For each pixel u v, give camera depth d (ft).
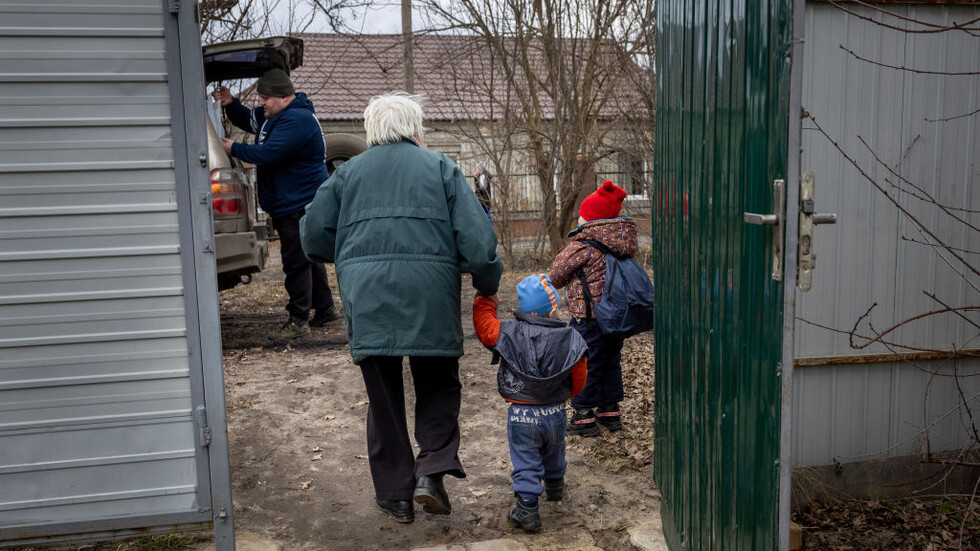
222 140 19.93
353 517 11.39
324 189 10.66
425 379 10.73
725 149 7.50
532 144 39.96
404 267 10.03
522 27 38.17
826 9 10.54
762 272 6.45
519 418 10.82
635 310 13.34
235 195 21.08
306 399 16.51
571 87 38.91
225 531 8.75
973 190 11.09
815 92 10.67
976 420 11.56
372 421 10.89
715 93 7.84
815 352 11.23
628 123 39.22
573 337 10.87
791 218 5.90
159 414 8.51
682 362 9.50
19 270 8.11
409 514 11.12
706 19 8.20
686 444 9.27
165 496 8.62
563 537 10.69
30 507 8.39
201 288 8.43
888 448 11.55
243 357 19.88
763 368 6.45
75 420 8.38
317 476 12.84
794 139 5.83
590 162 39.58
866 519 11.06
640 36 37.55
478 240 10.10
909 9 10.64
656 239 11.30
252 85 31.45
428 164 10.30
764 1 6.30
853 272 11.12
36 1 7.85
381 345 10.04
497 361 11.09
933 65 10.80
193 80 8.18
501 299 29.40
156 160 8.23
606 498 11.93
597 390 14.24
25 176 8.02
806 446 11.42
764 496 6.46
